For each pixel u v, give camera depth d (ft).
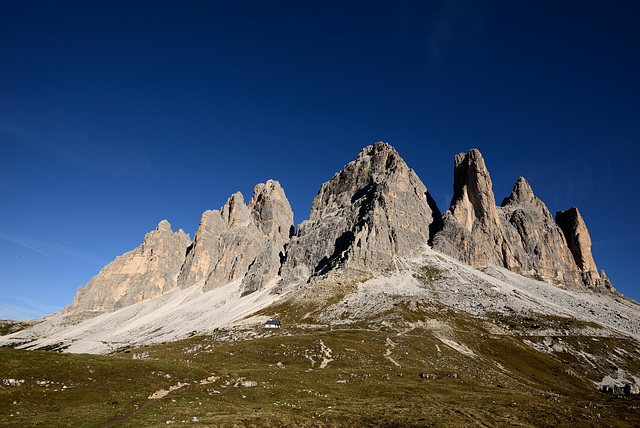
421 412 214.28
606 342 543.39
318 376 291.58
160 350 401.29
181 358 346.33
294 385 259.60
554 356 494.59
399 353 406.82
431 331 535.60
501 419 208.64
